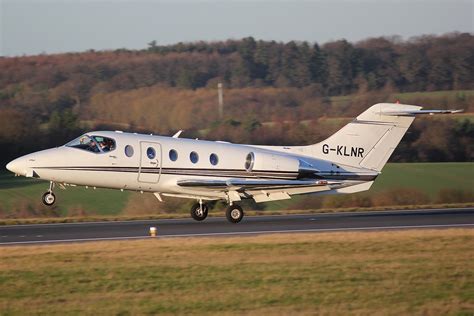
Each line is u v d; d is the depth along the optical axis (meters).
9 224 90.88
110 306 46.56
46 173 83.12
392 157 176.25
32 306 46.50
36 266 56.88
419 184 149.88
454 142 177.62
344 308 46.41
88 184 85.44
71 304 46.97
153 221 93.19
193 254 61.94
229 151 89.50
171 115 195.38
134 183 86.00
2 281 52.28
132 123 191.12
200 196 89.56
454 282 52.94
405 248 65.56
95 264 57.69
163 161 86.19
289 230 82.38
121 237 76.44
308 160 92.25
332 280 53.19
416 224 88.44
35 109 189.00
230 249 64.44
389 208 113.25
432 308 46.62
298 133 183.50
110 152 84.62
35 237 76.88
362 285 51.88
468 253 63.53
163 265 57.34
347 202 138.38
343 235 72.69
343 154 93.38
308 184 89.31
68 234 79.12
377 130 93.69
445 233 73.81
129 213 125.75
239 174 89.25
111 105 195.75
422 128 181.12
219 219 95.44
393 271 56.12
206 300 47.91
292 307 46.53
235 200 89.44
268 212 106.69
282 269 56.28
